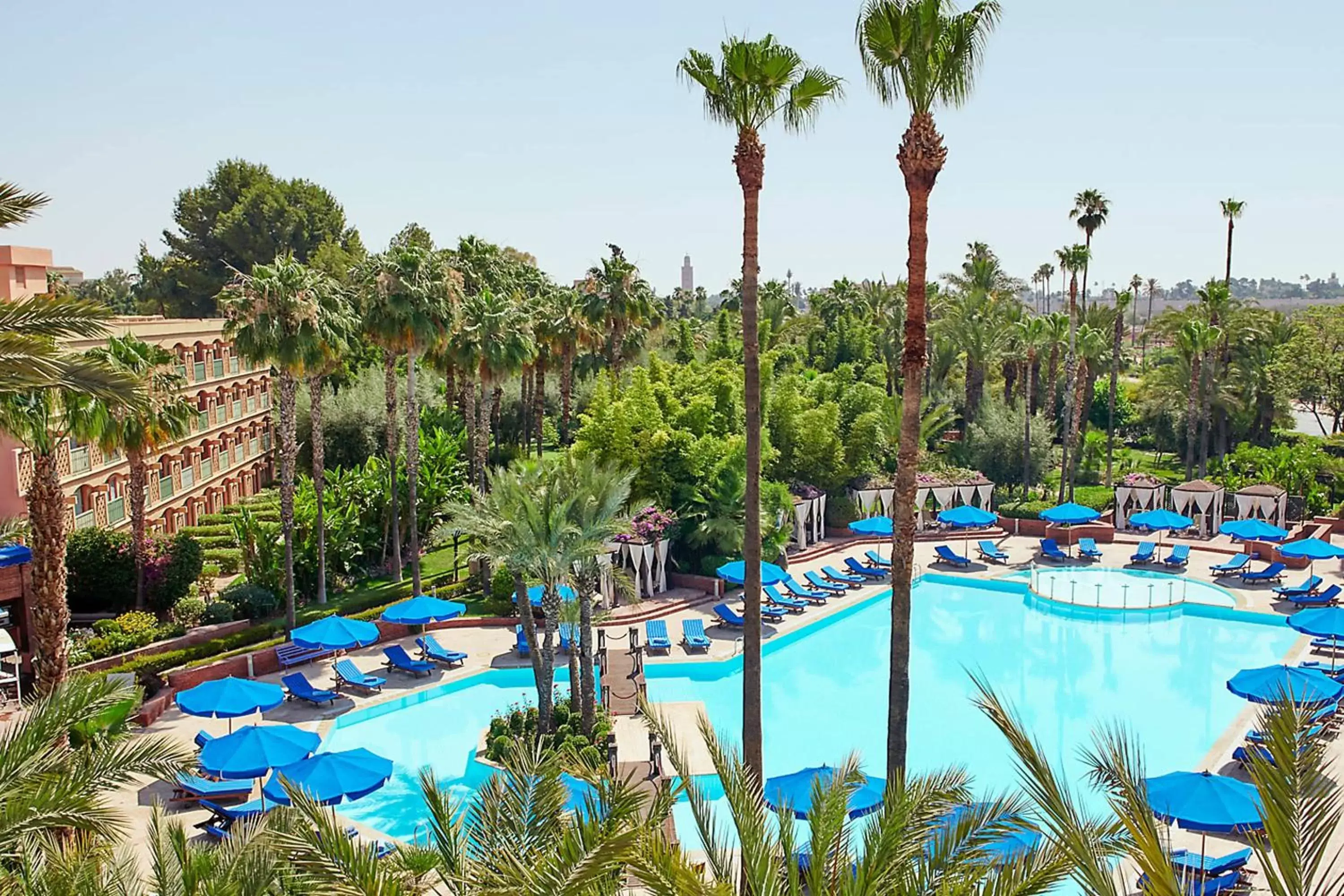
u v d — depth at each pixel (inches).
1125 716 1039.6
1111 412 2298.2
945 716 1055.0
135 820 783.1
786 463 1895.9
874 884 348.2
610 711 1048.2
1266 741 263.3
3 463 1120.8
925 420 2085.4
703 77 718.5
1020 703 1083.9
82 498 1381.6
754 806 380.2
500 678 1176.2
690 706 1077.1
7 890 408.8
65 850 468.4
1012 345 2445.9
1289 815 248.1
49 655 856.3
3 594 1054.4
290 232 3348.9
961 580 1612.9
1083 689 1128.8
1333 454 2383.1
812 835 392.5
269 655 1171.9
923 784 397.4
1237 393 2349.9
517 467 999.0
